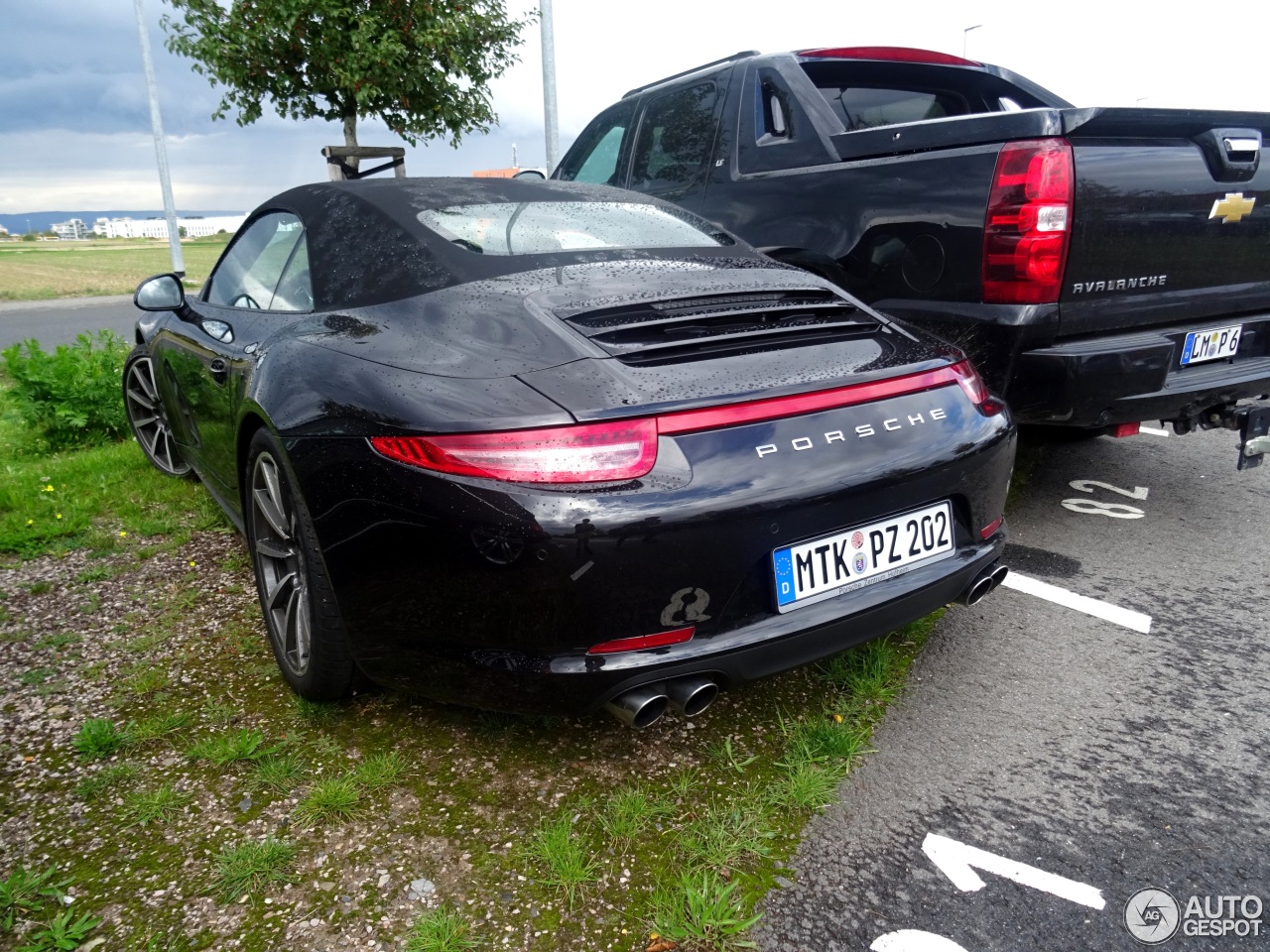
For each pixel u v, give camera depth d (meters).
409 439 1.75
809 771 2.03
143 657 2.62
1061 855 1.79
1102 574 3.12
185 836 1.86
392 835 1.85
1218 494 3.90
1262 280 3.33
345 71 7.30
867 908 1.65
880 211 3.22
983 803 1.94
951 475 2.04
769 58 3.94
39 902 1.68
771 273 2.44
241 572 3.23
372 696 2.37
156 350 3.74
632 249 2.47
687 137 4.29
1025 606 2.90
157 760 2.12
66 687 2.46
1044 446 4.70
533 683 1.73
